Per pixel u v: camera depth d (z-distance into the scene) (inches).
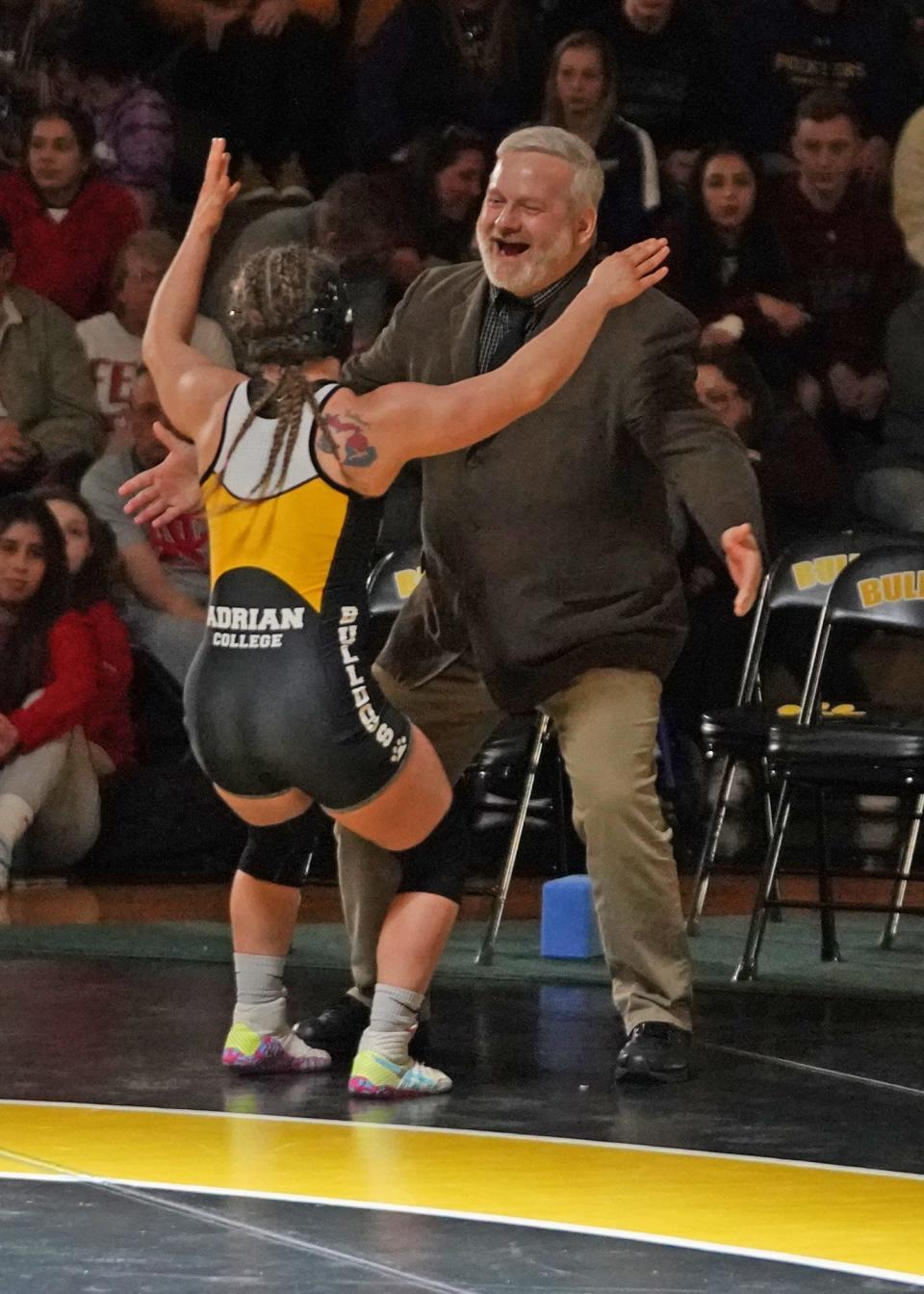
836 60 981.8
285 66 891.4
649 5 943.7
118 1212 316.5
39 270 848.3
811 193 971.3
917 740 568.7
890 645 926.4
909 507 971.3
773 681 914.7
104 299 862.5
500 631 443.5
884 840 892.6
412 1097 411.2
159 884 834.8
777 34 966.4
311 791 401.7
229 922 700.7
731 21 958.4
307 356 399.5
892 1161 359.9
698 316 952.9
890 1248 302.0
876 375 978.1
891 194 983.6
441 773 412.5
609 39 939.3
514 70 928.9
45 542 824.3
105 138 862.5
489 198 440.1
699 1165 354.9
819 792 624.1
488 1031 490.6
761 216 960.9
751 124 963.3
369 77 908.0
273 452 393.4
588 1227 311.6
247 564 397.4
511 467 441.7
